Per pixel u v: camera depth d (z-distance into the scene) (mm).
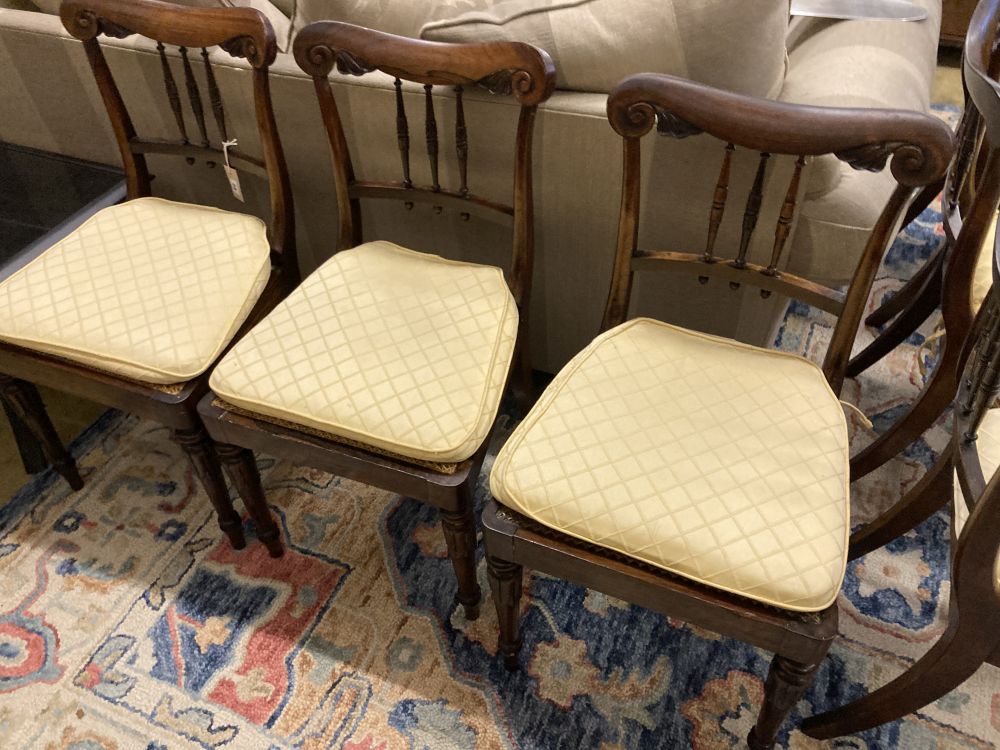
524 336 1192
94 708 1125
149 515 1377
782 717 925
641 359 1019
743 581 787
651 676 1141
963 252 943
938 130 786
